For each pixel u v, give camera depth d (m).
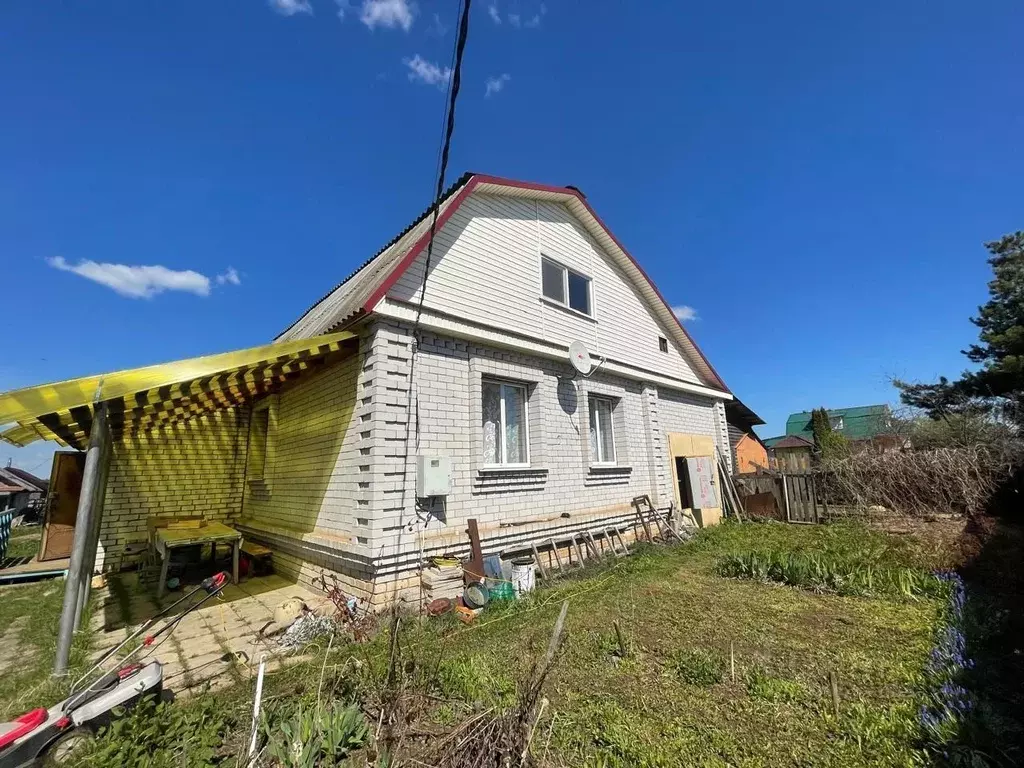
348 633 4.81
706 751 2.79
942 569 6.86
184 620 5.58
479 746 2.54
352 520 5.94
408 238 8.26
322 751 2.70
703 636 4.60
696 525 11.54
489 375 7.49
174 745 2.78
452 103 2.44
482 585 6.02
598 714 3.18
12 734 2.64
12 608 6.41
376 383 5.84
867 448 13.86
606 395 10.09
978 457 11.15
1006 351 18.58
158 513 9.04
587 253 10.36
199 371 4.56
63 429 6.22
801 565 6.57
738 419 18.62
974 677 3.45
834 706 3.17
